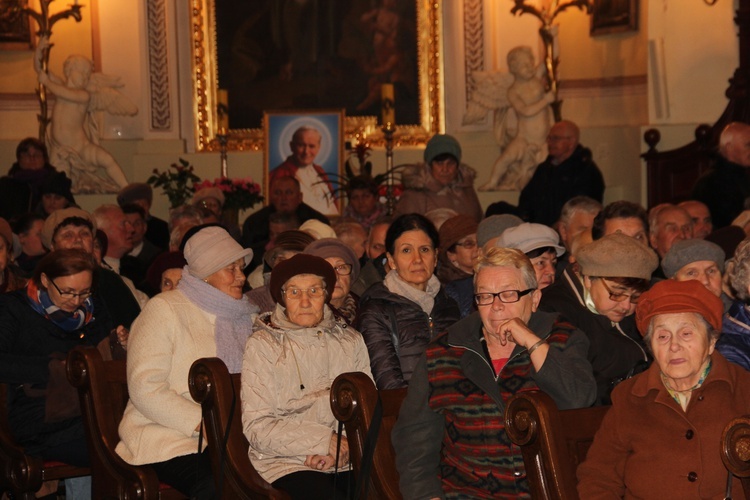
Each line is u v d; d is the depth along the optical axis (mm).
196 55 12578
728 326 3557
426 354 3469
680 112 10664
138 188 9297
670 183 10500
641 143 10812
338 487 3891
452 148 8148
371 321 4457
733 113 10078
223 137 11695
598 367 3775
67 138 11547
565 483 2992
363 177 9469
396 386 4297
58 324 4848
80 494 5242
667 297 3043
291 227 7559
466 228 5309
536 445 3045
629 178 11094
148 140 12438
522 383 3328
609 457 3178
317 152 12047
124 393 4602
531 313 3447
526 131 11562
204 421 3918
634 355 3795
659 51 10664
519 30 12398
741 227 5457
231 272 4430
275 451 3857
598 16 11398
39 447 4730
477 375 3336
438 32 12516
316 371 4004
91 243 5680
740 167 7395
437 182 8219
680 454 3035
